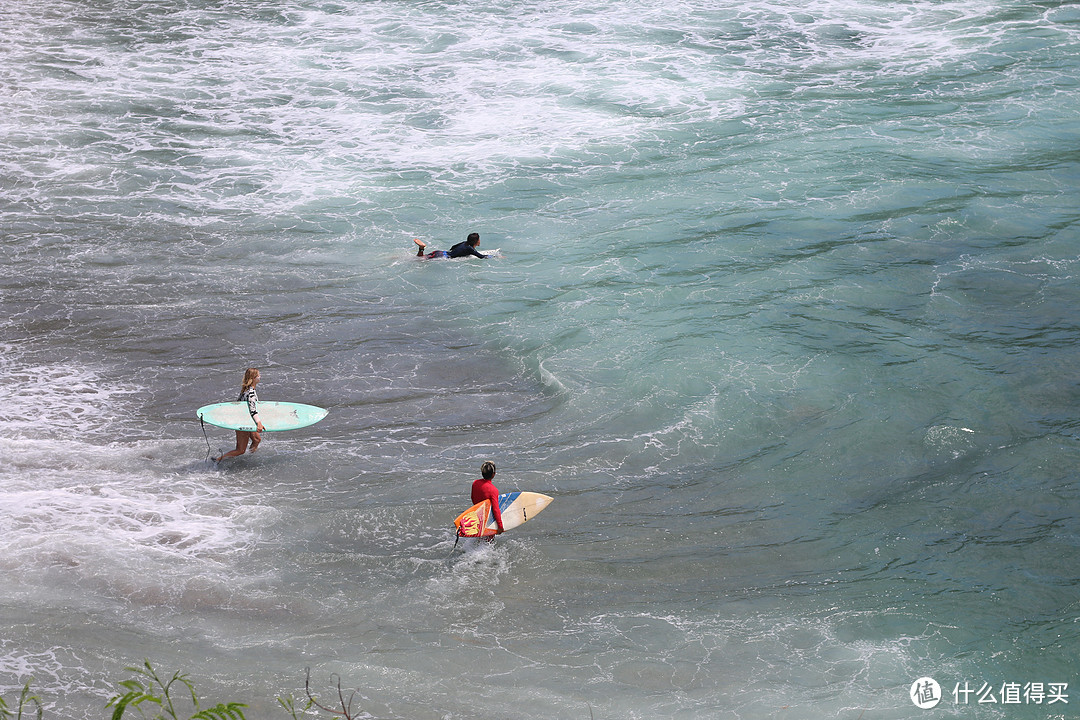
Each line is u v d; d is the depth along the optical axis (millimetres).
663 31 100500
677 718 25562
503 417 43000
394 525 34906
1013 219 59375
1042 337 46344
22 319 51688
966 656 27703
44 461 38562
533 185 68500
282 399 44438
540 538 34344
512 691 26641
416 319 51969
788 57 92312
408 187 68875
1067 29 95500
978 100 79688
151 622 29109
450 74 90250
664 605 30625
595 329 49469
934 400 41781
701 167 69750
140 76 90000
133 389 45438
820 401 42281
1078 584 30750
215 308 53281
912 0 108000
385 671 27328
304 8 110312
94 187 68625
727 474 38094
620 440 40562
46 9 109188
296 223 63875
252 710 25438
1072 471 36656
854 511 35375
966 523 34219
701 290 52688
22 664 26812
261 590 31000
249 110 82875
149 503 35875
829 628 29188
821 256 55750
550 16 106062
